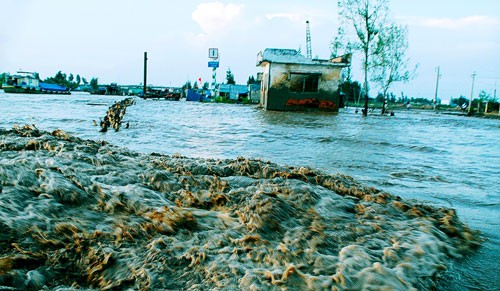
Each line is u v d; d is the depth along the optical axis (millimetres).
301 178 6000
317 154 9797
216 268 3162
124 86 91812
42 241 3369
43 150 6426
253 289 2863
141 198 4527
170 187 5160
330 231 4094
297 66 32125
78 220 3840
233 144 11195
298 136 13578
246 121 20016
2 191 3979
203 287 2916
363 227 4270
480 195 6223
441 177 7555
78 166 5531
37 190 4195
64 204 4121
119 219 3990
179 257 3289
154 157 7219
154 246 3434
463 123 26984
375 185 6688
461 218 5047
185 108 32438
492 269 3582
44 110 23297
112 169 5617
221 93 72500
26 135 7750
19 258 3076
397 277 3207
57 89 79938
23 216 3635
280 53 32812
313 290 2934
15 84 71750
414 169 8312
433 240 4008
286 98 32469
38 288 2900
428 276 3350
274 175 6145
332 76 32594
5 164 4539
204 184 5422
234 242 3668
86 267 3203
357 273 3207
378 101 96938
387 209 4914
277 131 15117
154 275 3047
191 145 10727
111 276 3090
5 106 26391
